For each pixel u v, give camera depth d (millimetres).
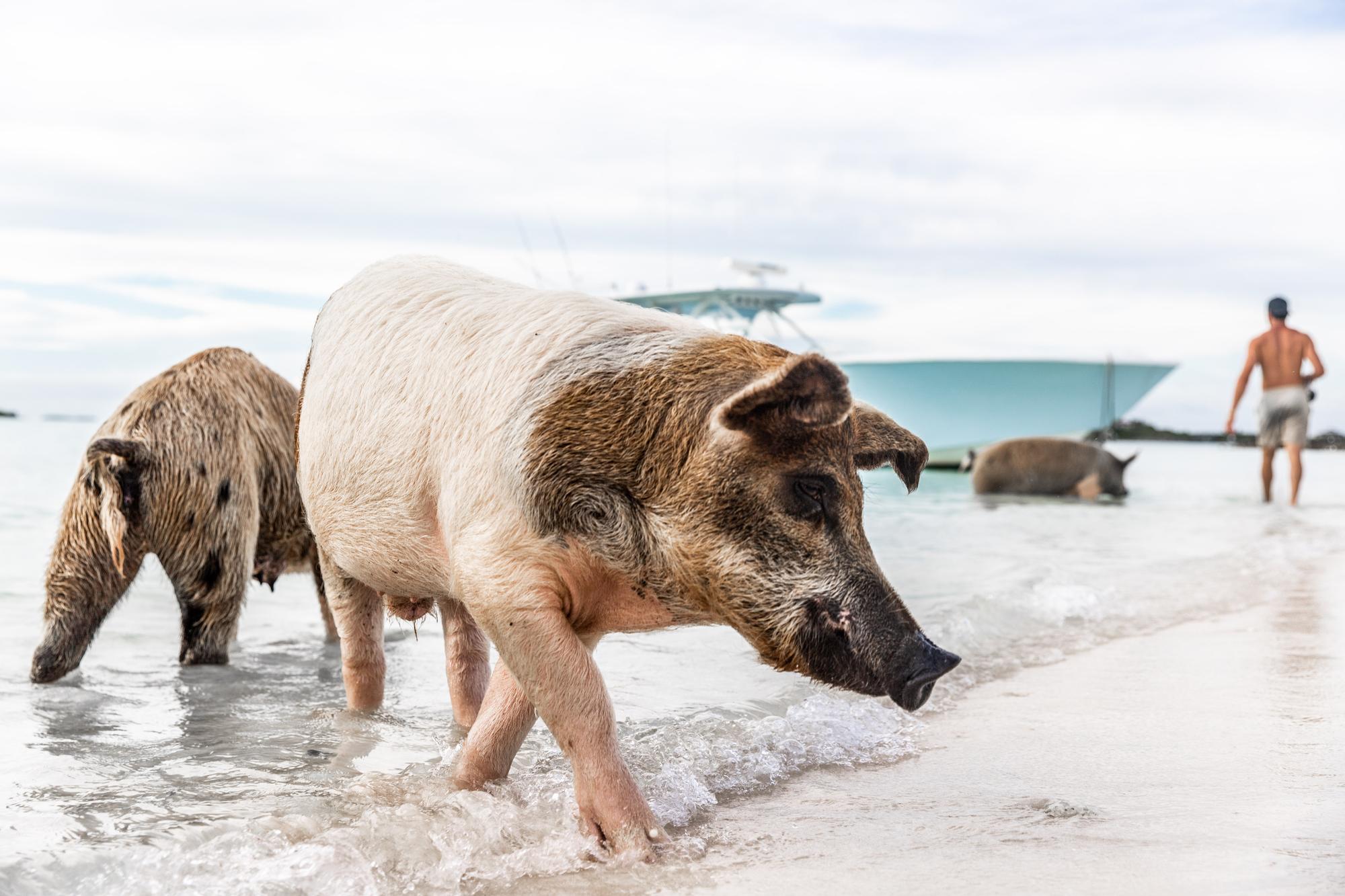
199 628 7156
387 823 4156
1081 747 5246
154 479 6844
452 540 4453
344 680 6699
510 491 4230
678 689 6484
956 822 4305
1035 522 15891
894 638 3908
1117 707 5941
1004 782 4785
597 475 4141
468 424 4461
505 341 4523
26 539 11898
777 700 6242
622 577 4250
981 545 13109
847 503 4035
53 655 6648
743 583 4012
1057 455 21516
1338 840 3971
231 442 7129
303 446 5371
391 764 5148
